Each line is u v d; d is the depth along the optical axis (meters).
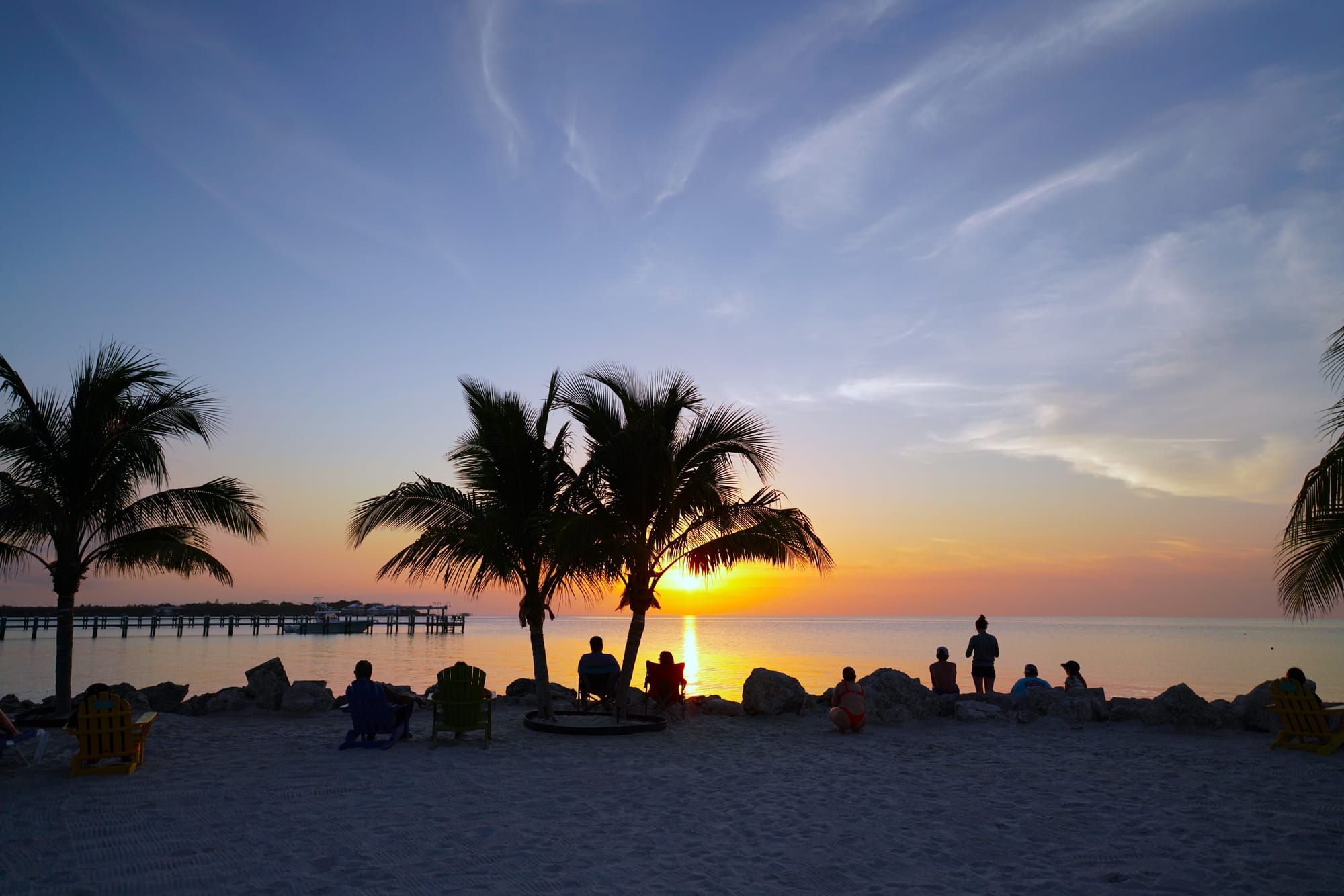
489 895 5.22
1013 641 88.06
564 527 10.88
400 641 72.00
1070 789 8.38
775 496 12.98
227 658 43.59
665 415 12.12
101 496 11.85
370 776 8.57
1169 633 133.38
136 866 5.59
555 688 15.52
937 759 10.05
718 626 190.00
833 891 5.42
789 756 10.23
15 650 55.66
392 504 12.04
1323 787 8.37
